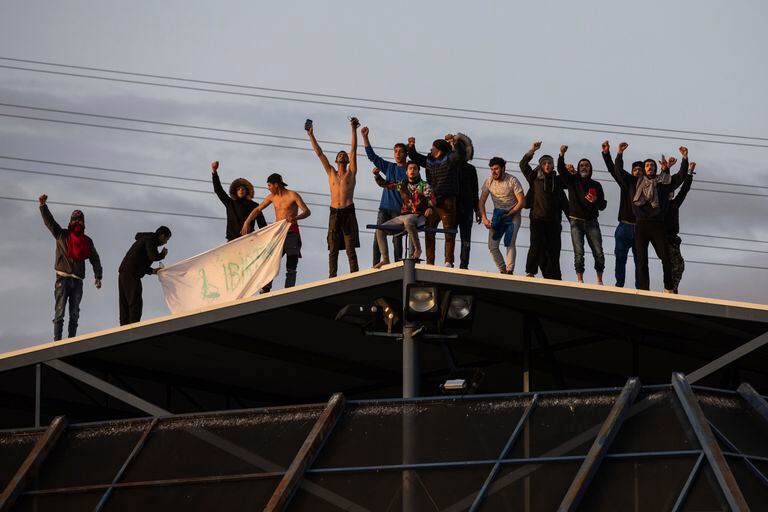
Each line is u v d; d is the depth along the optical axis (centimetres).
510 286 4734
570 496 3962
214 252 5688
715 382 6100
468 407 4391
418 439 4334
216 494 4394
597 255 5356
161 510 4425
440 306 4581
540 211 5303
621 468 4066
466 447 4272
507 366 5997
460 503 4122
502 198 5362
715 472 3944
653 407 4206
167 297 5681
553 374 5381
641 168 5309
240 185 5725
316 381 6172
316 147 5481
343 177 5431
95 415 6356
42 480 4691
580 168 5397
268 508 4172
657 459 4050
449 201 5222
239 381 6153
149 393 6259
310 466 4328
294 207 5647
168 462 4581
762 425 4281
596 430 4181
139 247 5634
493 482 4141
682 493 3931
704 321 5050
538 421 4278
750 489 4022
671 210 5406
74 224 5716
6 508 4594
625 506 3981
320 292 4872
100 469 4666
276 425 4547
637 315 5109
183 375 6016
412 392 4600
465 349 5709
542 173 5328
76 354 5159
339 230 5403
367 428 4416
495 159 5381
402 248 5284
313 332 5428
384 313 4700
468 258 5319
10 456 4853
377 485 4234
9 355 5209
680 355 5738
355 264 5384
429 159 5297
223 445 4553
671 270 5253
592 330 5447
